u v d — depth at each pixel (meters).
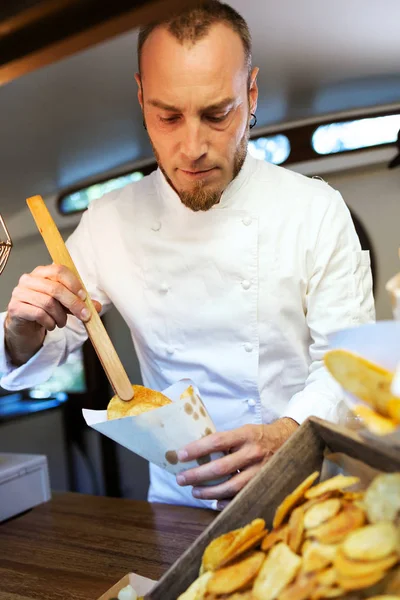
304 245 1.37
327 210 1.38
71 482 4.76
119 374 1.02
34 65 0.55
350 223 1.43
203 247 1.36
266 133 4.18
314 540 0.61
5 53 0.53
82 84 2.72
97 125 3.22
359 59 3.04
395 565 0.54
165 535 1.15
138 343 1.54
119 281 1.48
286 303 1.38
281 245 1.37
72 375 4.65
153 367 1.52
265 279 1.37
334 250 1.37
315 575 0.57
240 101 1.08
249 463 0.94
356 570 0.54
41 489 1.41
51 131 3.18
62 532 1.22
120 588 0.90
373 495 0.59
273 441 0.98
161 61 1.01
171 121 1.08
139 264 1.45
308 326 1.41
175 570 0.68
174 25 1.00
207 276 1.38
